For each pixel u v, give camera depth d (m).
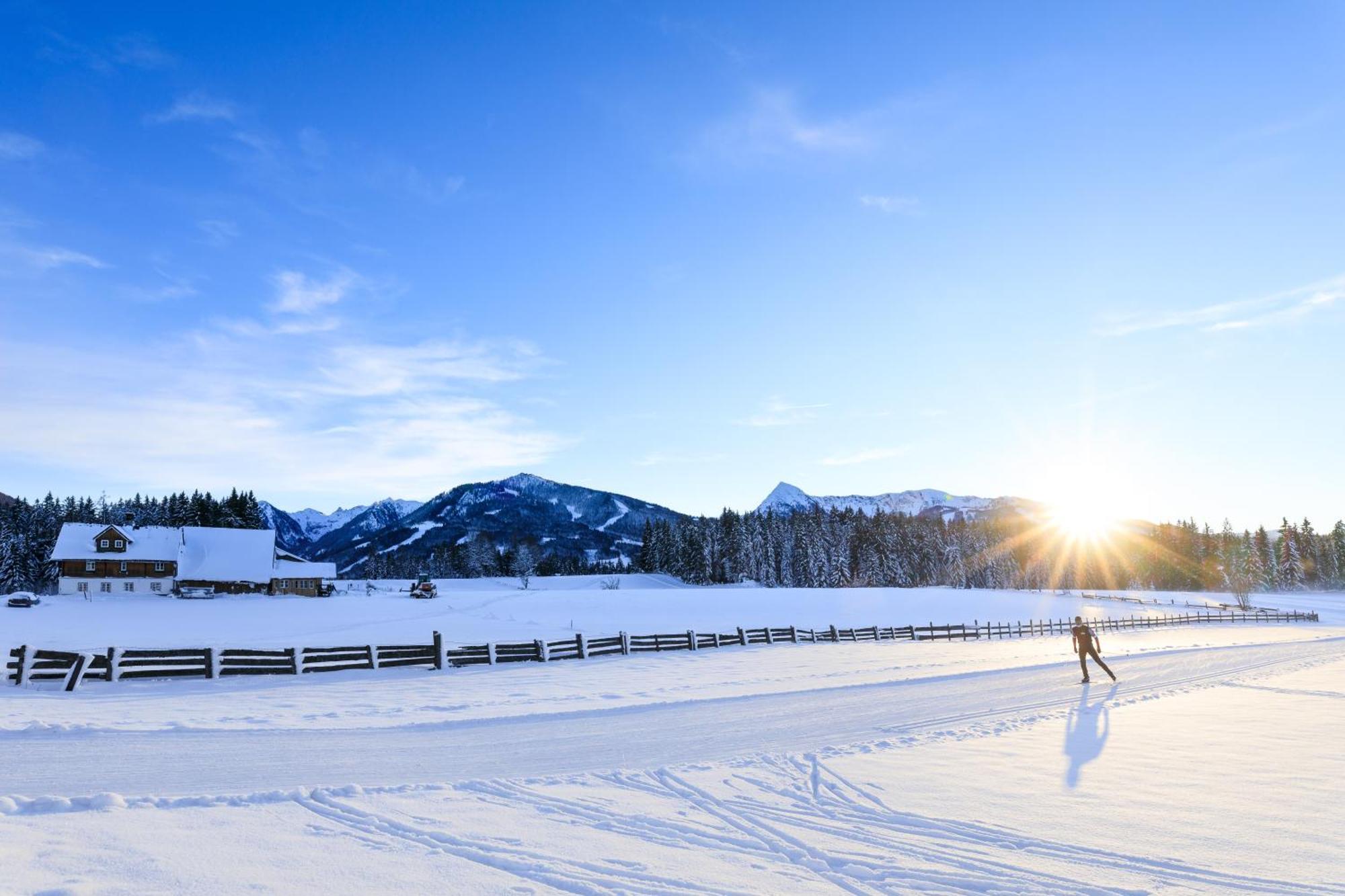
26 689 17.67
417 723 15.27
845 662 29.20
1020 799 9.99
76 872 6.46
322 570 88.44
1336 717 17.02
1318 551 162.00
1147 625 66.31
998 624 57.25
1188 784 10.84
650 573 142.75
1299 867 7.50
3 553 94.75
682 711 17.33
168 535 86.38
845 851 7.89
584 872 7.04
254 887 6.34
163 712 15.41
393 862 7.15
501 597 76.38
